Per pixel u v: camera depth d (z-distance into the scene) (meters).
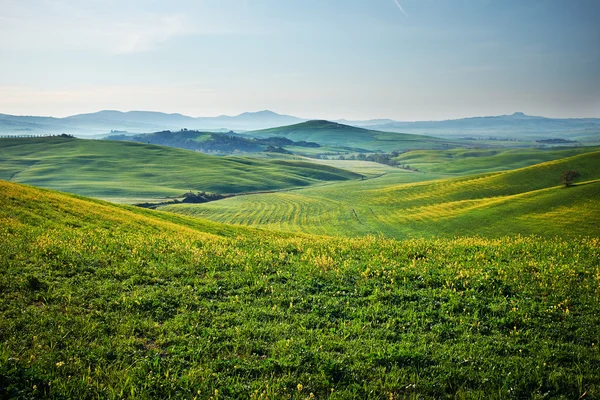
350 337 12.51
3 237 21.55
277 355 11.16
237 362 10.63
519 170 170.88
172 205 167.00
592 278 17.36
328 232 116.19
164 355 11.00
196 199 181.38
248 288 16.38
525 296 15.68
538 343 12.07
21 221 31.06
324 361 10.67
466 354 11.35
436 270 18.78
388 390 9.71
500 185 156.50
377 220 128.12
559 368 10.57
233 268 19.12
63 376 9.54
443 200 149.75
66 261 17.84
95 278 16.36
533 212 101.12
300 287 16.70
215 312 13.92
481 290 16.34
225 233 50.16
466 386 9.98
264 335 12.35
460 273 17.95
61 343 11.01
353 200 174.00
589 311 14.14
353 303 15.14
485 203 124.00
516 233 89.31
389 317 13.92
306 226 127.56
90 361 10.24
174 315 13.57
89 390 9.12
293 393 9.53
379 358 10.98
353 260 20.84
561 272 18.02
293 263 20.17
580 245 24.47
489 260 20.97
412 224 116.06
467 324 13.38
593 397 9.45
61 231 27.41
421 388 9.83
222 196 196.00
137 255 20.17
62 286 14.99
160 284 16.39
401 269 18.80
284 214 149.75
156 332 12.20
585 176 145.38
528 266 19.23
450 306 14.72
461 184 169.62
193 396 9.23
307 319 13.69
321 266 19.48
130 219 42.47
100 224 36.38
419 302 15.23
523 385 9.92
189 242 25.30
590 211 93.25
